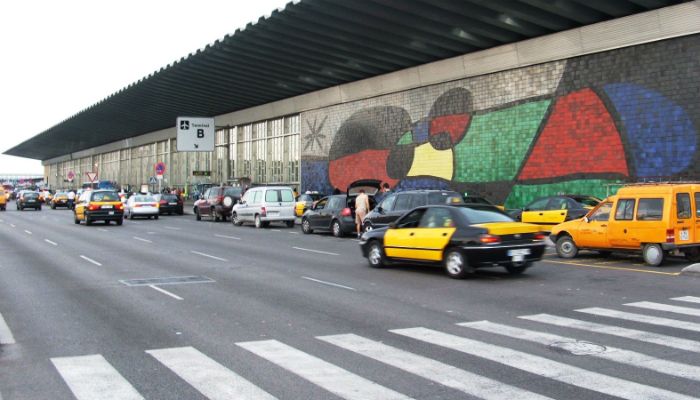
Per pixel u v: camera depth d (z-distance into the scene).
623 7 20.20
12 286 11.81
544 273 13.38
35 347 7.11
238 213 32.03
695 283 11.91
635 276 12.88
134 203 38.66
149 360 6.50
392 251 14.05
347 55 28.98
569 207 20.38
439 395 5.29
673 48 19.92
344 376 5.88
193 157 59.34
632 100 21.08
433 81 29.17
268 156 45.19
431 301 10.03
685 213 14.50
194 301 10.10
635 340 7.27
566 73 23.30
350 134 35.38
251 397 5.27
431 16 22.06
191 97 43.19
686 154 19.52
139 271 14.00
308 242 21.91
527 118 24.81
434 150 29.31
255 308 9.46
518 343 7.16
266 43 27.97
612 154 21.67
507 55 25.17
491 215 13.08
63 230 28.09
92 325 8.29
